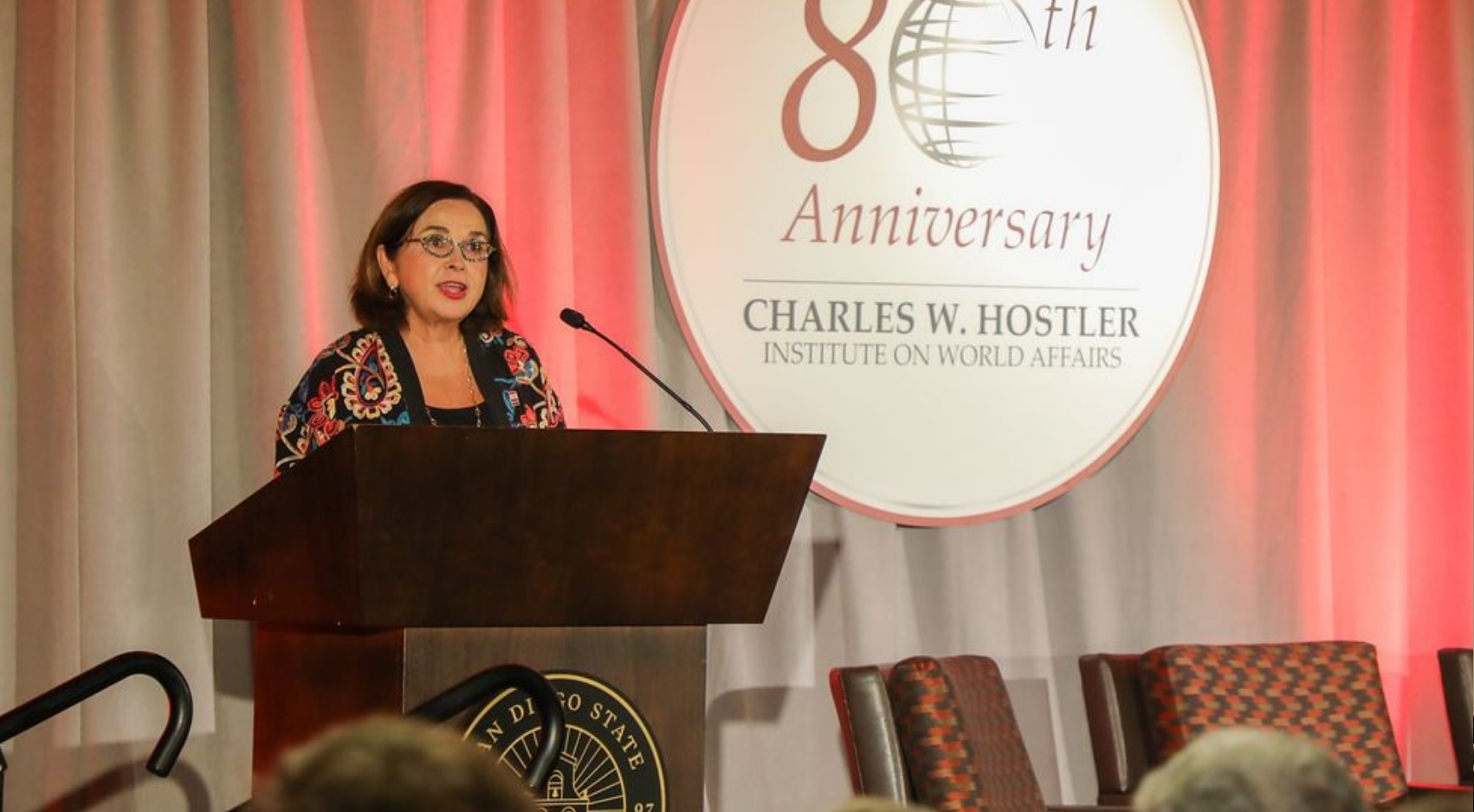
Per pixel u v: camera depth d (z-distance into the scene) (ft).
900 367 31.55
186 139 27.86
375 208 28.68
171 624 27.40
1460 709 31.27
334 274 28.76
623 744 18.78
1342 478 34.47
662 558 18.58
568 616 18.35
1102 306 32.55
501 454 17.34
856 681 26.17
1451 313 34.78
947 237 31.89
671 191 30.50
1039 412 32.19
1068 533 32.76
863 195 31.48
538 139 29.68
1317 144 33.81
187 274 27.73
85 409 27.04
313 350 28.35
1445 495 34.68
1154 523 33.09
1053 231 32.40
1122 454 33.17
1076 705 32.65
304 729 19.79
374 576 17.24
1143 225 32.81
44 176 27.12
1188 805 8.96
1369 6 34.68
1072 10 32.60
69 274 27.14
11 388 27.09
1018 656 32.50
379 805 6.62
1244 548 33.32
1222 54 33.73
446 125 29.55
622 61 30.37
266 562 19.20
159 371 27.63
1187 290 32.96
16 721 18.61
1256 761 8.95
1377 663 31.14
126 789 26.96
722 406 30.94
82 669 26.86
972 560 32.30
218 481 28.40
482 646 18.16
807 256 31.19
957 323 31.89
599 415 30.04
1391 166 34.58
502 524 17.67
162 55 27.96
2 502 26.89
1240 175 33.63
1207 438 33.30
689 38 30.68
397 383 22.68
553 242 29.50
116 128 27.73
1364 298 34.50
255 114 28.04
